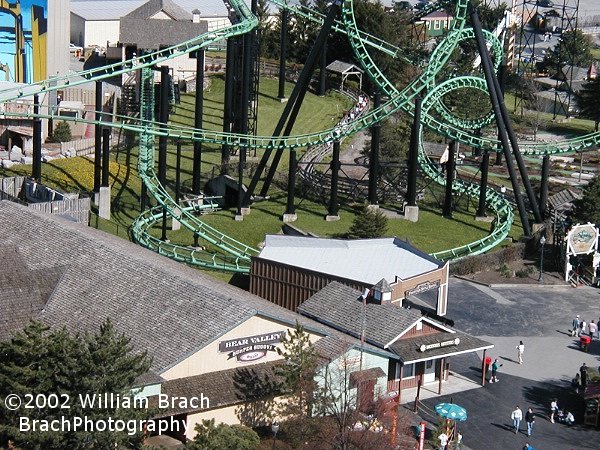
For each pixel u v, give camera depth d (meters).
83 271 101.31
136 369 79.25
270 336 93.56
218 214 150.88
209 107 198.50
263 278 117.94
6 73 175.38
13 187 140.25
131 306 95.38
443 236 150.38
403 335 102.38
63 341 78.19
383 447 89.00
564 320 127.88
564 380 111.19
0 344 80.75
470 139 158.88
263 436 90.25
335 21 180.50
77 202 132.38
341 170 173.25
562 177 194.50
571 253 139.88
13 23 174.25
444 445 92.88
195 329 91.38
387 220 148.00
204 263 129.25
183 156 173.38
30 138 168.38
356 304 106.25
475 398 105.50
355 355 97.19
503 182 186.75
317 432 88.69
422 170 168.50
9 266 98.69
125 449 79.38
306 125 197.38
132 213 146.88
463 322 124.38
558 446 97.69
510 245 147.62
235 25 158.75
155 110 186.25
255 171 165.00
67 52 179.50
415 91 152.12
